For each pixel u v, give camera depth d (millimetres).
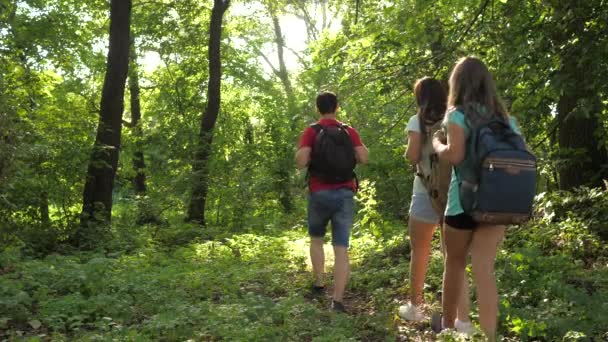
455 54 10703
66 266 8219
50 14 21391
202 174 19703
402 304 6746
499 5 10484
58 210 14672
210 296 7613
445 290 5141
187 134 21906
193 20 23281
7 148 10312
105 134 14375
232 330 5613
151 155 21578
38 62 21219
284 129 25281
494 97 4621
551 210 9914
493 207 4312
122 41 14367
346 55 13367
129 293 7254
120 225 15023
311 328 5871
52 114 15438
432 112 5656
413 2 11547
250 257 10883
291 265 9766
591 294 6590
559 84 8703
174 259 10742
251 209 20422
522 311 5609
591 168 11062
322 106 7141
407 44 11555
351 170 7074
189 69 24281
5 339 5578
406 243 9945
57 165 14031
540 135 11242
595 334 5223
